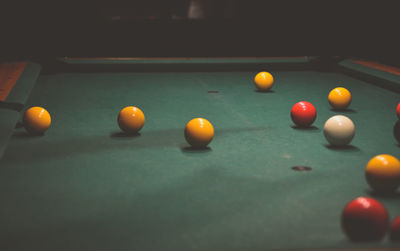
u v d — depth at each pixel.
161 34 2.39
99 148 1.03
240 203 0.76
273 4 2.68
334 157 0.99
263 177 0.87
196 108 1.44
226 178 0.87
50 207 0.74
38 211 0.73
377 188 0.80
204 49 2.45
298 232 0.67
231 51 2.48
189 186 0.83
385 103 1.51
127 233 0.66
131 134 1.15
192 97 1.60
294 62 2.20
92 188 0.82
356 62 2.12
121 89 1.73
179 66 2.13
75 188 0.82
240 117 1.33
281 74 2.11
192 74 2.09
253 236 0.66
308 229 0.68
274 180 0.86
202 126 1.03
